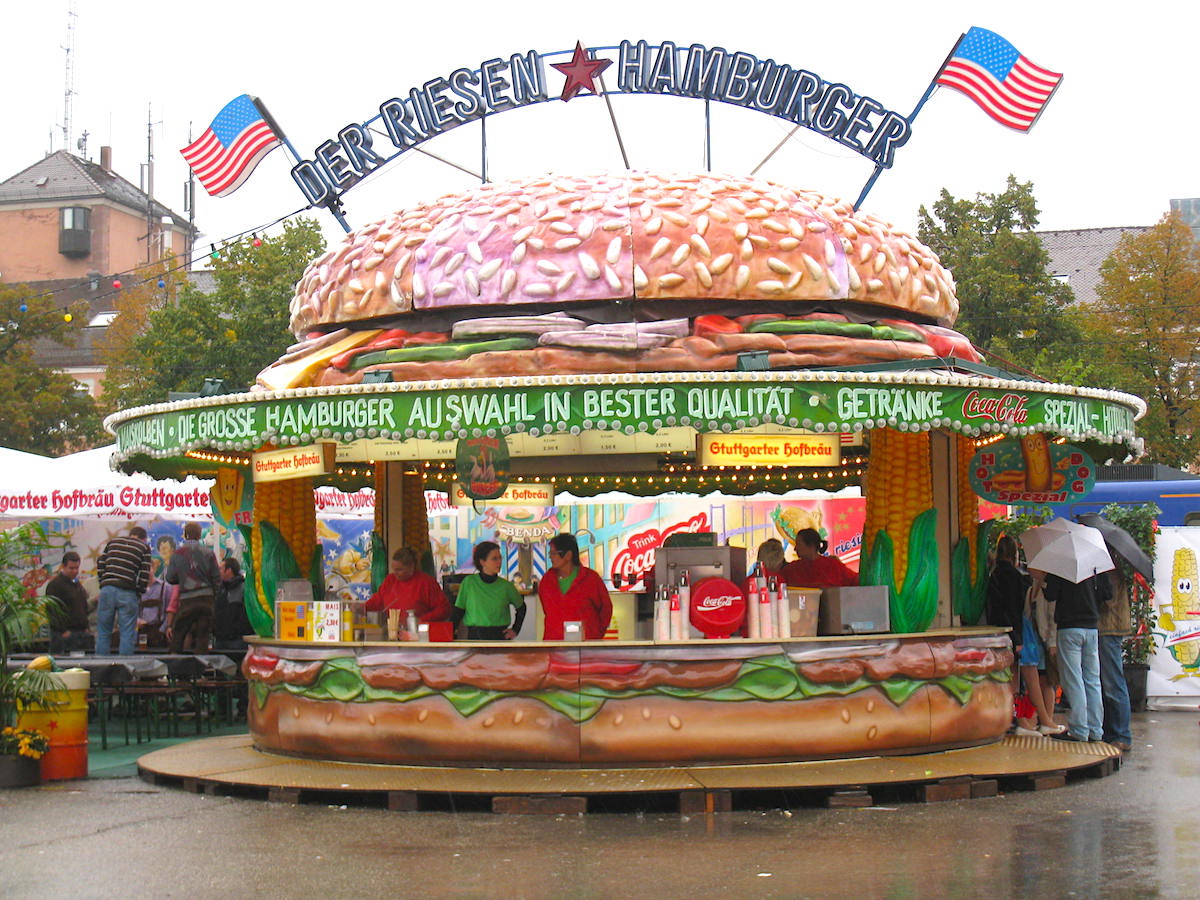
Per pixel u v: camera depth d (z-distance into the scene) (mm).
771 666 9789
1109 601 12547
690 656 9719
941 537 11688
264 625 11664
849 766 9789
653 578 12484
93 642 17406
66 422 44469
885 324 10961
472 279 10680
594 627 10453
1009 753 10633
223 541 20266
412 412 9578
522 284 10586
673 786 9023
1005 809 8977
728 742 9680
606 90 14102
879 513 10781
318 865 7398
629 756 9648
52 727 10742
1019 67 13688
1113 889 6688
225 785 9852
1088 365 35344
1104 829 8266
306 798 9430
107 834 8375
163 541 18391
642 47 14102
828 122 13719
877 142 13602
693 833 8234
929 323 12078
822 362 10195
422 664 9945
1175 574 16359
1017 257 36250
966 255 36594
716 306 10641
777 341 10164
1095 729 12047
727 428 9289
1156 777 10438
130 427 11422
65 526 21094
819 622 10438
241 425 10109
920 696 10273
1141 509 16422
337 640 10531
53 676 10750
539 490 13844
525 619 11758
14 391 41938
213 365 36438
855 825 8453
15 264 65438
